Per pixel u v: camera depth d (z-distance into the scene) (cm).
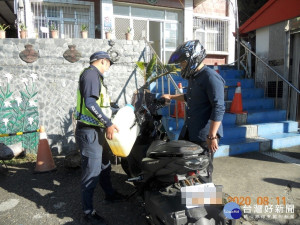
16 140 526
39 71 525
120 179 400
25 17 692
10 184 388
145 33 959
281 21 635
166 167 235
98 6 849
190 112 285
